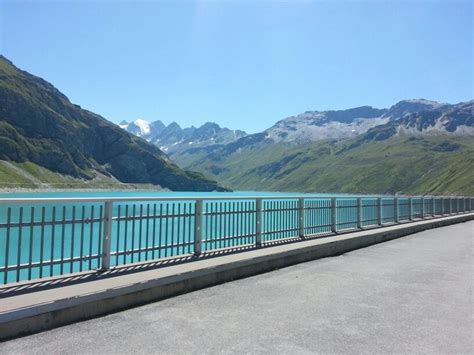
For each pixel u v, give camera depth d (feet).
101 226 25.04
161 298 23.45
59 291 19.83
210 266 26.99
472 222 96.17
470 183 546.67
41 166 572.92
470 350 16.78
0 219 104.17
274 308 22.07
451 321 20.49
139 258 27.27
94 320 19.42
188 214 31.22
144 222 89.04
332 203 50.19
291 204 43.34
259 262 31.48
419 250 46.29
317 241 41.27
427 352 16.52
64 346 16.19
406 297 25.07
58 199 22.03
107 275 23.48
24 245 70.28
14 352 15.48
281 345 16.85
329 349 16.58
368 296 25.09
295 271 32.63
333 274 31.65
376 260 38.81
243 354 15.83
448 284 28.89
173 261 28.40
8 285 20.45
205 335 17.79
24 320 17.24
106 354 15.53
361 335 18.28
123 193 565.12
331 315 21.07
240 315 20.74
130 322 19.26
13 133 563.07
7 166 522.47
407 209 77.05
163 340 17.08
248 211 36.88
